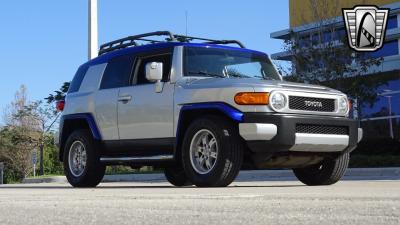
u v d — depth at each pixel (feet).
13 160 130.31
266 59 28.89
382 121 91.71
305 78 69.36
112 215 11.76
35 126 129.18
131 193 19.53
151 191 20.76
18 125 131.44
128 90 27.04
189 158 23.65
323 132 23.89
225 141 22.56
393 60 91.20
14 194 20.49
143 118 26.02
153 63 25.11
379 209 11.71
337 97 24.76
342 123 24.49
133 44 29.43
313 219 10.27
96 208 13.38
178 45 25.99
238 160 22.62
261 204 13.38
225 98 22.91
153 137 25.61
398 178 40.42
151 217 11.23
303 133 22.99
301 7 103.45
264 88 22.52
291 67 74.18
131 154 26.81
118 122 27.20
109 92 27.96
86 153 28.43
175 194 18.10
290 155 23.47
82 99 29.30
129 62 27.76
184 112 24.29
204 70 25.72
